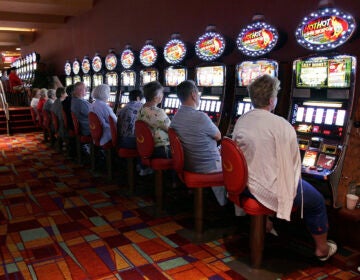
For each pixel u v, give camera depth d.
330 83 2.85
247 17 4.21
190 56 5.02
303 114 3.09
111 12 7.60
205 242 3.11
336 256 2.72
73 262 2.79
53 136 7.79
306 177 2.78
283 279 2.52
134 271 2.65
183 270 2.66
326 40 2.79
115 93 6.86
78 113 5.50
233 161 2.34
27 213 3.86
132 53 6.27
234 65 4.14
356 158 2.83
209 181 2.99
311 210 2.49
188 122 3.01
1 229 3.44
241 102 3.79
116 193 4.49
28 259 2.85
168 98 5.10
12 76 14.32
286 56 3.79
